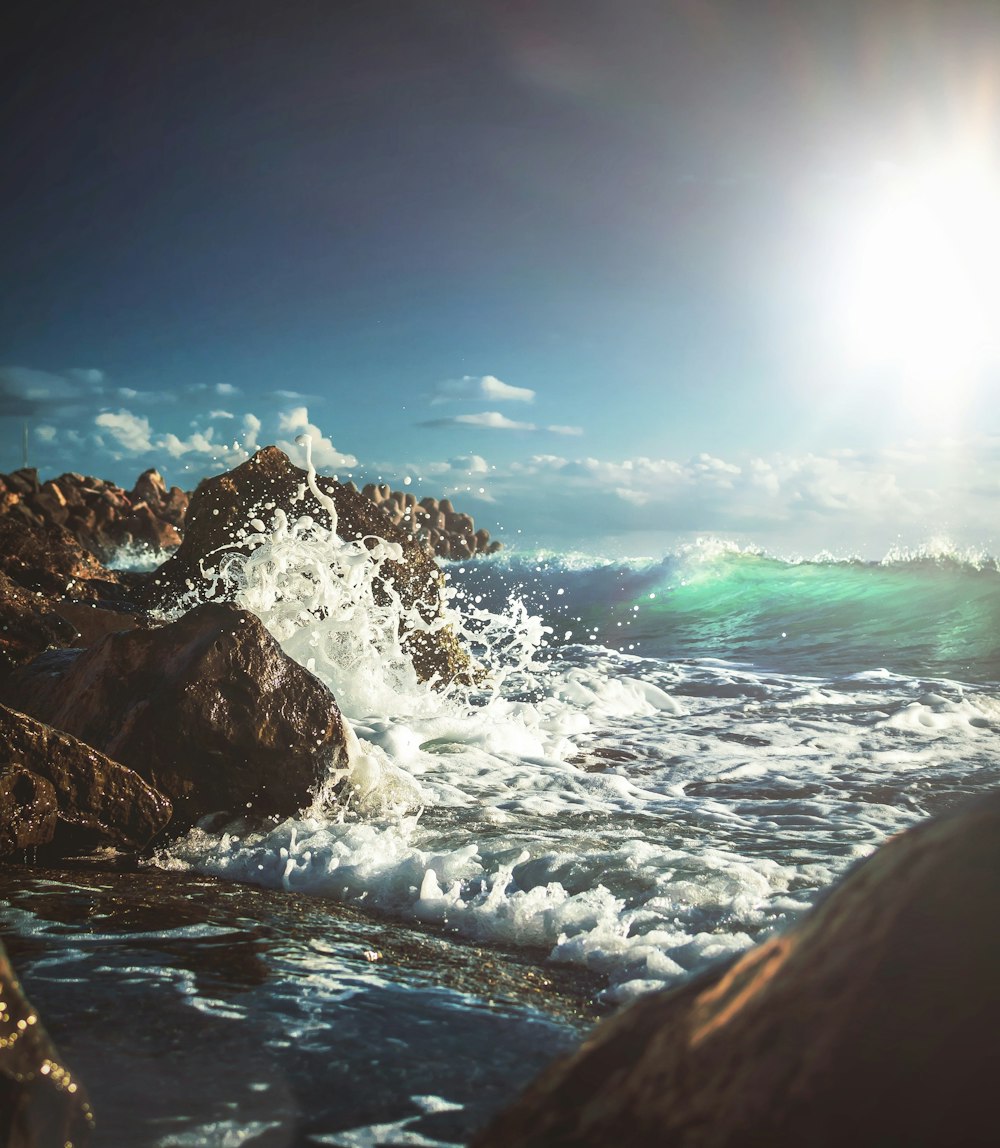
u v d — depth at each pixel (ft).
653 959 11.83
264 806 19.30
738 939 12.25
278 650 20.08
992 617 56.70
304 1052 9.12
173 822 18.92
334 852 16.71
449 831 18.43
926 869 4.57
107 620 31.17
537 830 18.49
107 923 13.19
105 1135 7.52
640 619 68.18
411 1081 8.57
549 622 70.79
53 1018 9.80
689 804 21.25
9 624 27.55
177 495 149.07
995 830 4.54
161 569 38.47
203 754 19.13
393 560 36.37
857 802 21.39
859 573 70.95
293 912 14.08
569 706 33.42
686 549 84.38
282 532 30.14
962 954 4.20
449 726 27.20
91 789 17.44
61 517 124.26
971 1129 3.81
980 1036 3.97
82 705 20.53
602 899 14.11
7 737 17.11
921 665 45.65
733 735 29.45
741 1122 4.24
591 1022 10.16
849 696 35.73
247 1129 7.67
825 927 4.73
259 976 11.20
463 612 41.63
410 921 13.97
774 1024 4.46
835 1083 4.11
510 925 13.43
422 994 10.80
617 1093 4.83
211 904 14.34
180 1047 9.16
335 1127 7.73
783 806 21.04
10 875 15.65
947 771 24.45
